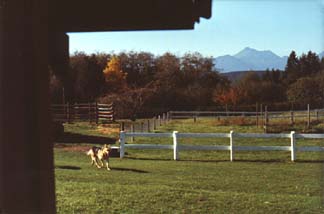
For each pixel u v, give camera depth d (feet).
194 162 53.47
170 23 12.14
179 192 31.58
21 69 8.94
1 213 8.74
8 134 8.88
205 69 147.95
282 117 99.81
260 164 51.65
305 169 46.78
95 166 48.26
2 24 8.72
